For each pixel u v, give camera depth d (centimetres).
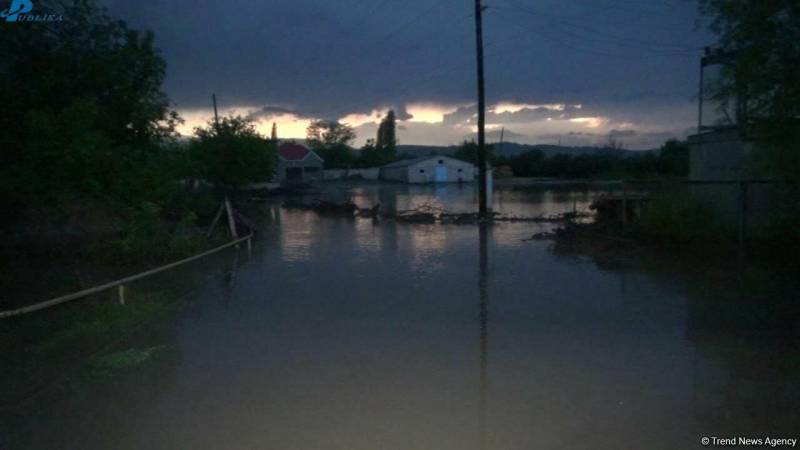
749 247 1361
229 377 626
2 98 1177
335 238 1925
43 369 662
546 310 909
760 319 826
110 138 1354
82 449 466
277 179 7469
